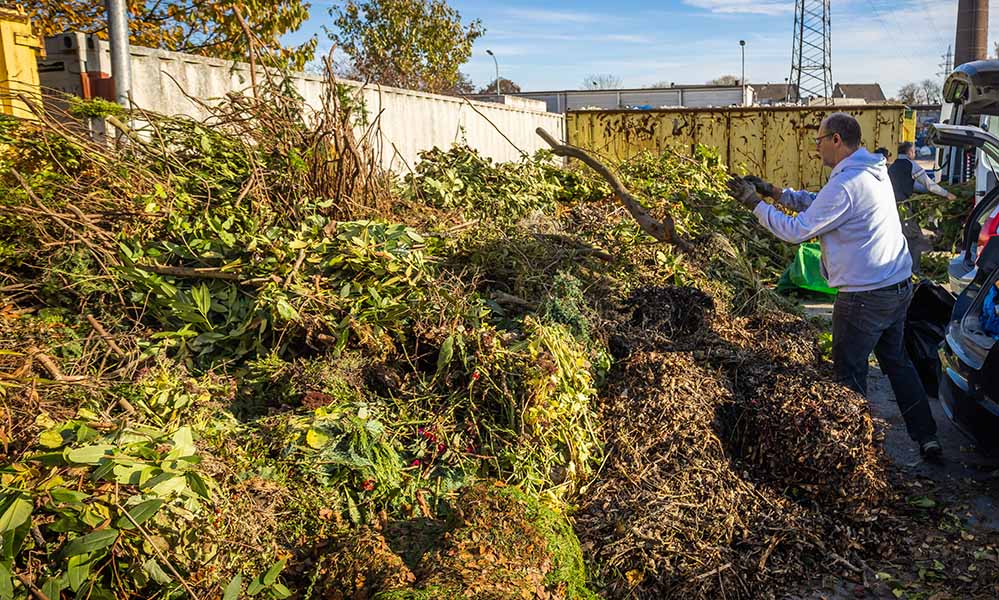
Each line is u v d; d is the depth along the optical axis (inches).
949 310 213.0
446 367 153.2
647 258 231.9
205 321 157.5
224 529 106.5
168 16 445.1
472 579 96.8
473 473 135.9
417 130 400.8
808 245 319.6
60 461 100.7
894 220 166.4
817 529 140.4
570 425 146.6
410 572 100.8
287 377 147.3
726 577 128.3
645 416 153.0
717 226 326.0
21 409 114.9
